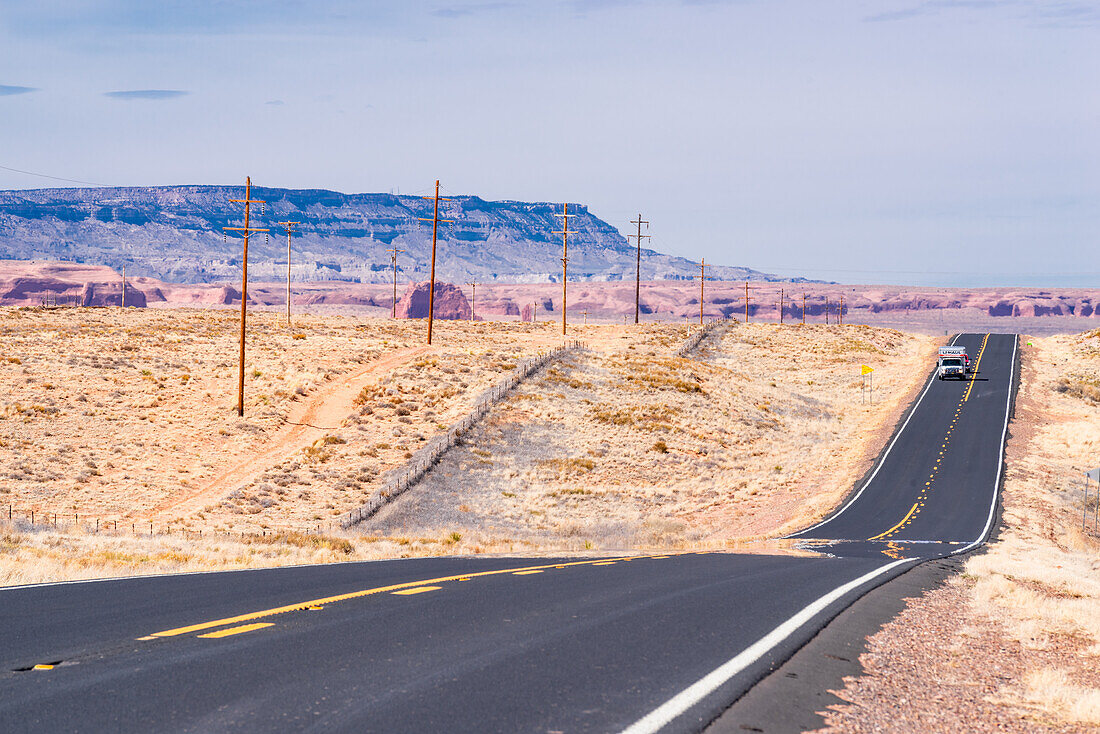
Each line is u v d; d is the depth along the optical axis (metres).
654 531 56.16
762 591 20.25
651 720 9.82
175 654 12.17
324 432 78.62
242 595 17.80
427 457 71.06
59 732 8.76
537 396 90.56
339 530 53.09
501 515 61.19
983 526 57.72
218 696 10.13
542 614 16.09
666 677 11.70
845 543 48.38
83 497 59.28
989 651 15.38
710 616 16.44
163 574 22.11
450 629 14.40
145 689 10.35
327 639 13.37
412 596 17.94
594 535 54.00
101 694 10.12
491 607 16.73
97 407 79.00
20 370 86.44
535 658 12.48
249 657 12.06
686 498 70.12
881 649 14.65
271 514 58.09
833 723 10.36
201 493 62.78
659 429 86.69
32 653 12.16
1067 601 22.20
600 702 10.43
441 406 85.62
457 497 64.31
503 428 80.75
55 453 67.25
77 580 20.19
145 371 90.81
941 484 73.50
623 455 78.69
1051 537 56.66
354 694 10.38
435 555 32.28
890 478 76.56
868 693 11.82
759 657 13.05
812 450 89.06
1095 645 16.48
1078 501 68.81
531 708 10.07
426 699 10.27
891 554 40.00
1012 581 26.11
